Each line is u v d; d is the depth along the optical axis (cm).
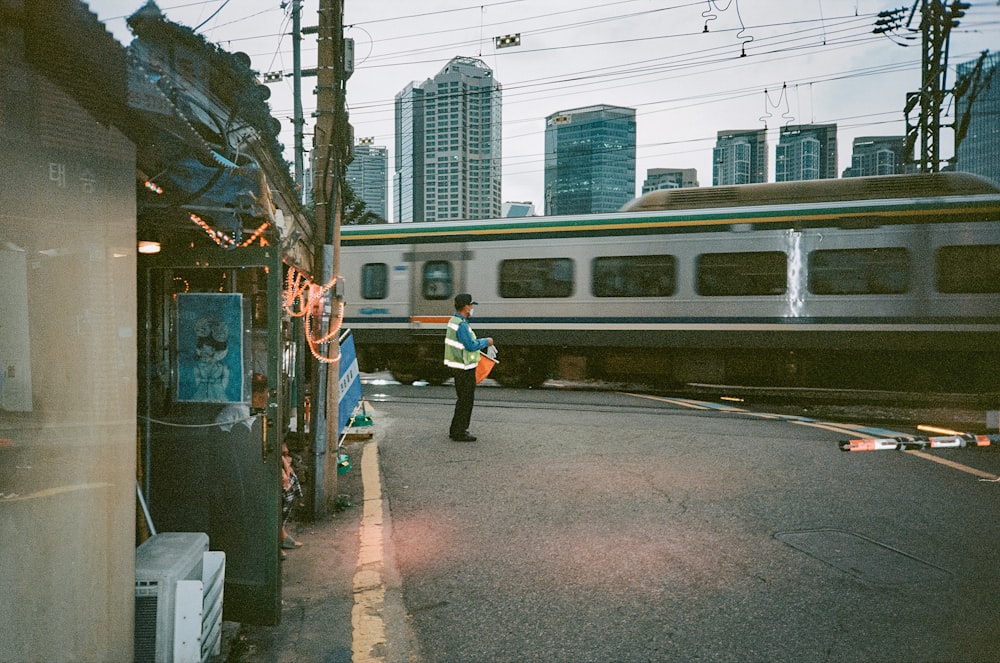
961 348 1189
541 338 1421
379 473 686
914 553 469
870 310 1228
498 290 1455
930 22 1783
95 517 271
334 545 495
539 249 1428
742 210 1302
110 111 270
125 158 284
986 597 399
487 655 344
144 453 382
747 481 651
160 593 307
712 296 1314
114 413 282
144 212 380
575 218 1408
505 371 1483
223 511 379
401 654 344
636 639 357
